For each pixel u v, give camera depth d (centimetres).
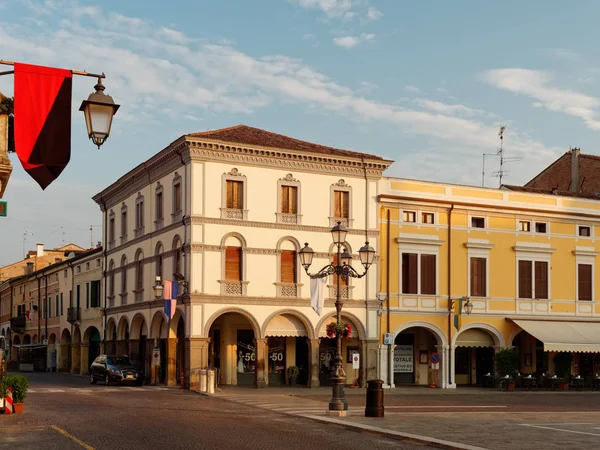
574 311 5138
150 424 2264
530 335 5109
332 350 4725
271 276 4375
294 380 4609
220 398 3503
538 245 5066
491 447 1867
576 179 5938
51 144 1133
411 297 4716
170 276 4488
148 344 4762
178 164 4409
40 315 7700
